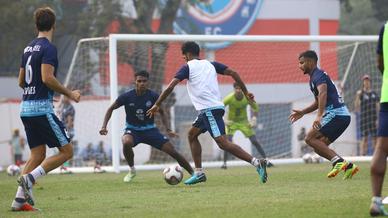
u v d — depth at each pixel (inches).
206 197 940.6
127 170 1801.2
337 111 1152.8
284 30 3540.8
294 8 3555.6
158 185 1194.6
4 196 1071.0
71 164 2165.4
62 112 1956.2
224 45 2517.2
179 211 780.0
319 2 3607.3
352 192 948.0
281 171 1514.5
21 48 3129.9
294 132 2832.2
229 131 1785.2
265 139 2866.6
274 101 2795.3
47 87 839.7
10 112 2933.1
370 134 2076.8
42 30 853.2
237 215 727.7
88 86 2230.6
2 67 3198.8
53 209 847.1
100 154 2208.4
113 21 3053.6
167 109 2142.0
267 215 721.0
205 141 2743.6
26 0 3065.9
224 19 3380.9
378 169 696.4
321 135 1159.0
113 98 1758.1
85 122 2252.7
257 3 3462.1
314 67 1141.7
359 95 2078.0
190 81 1122.0
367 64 2399.1
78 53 2116.1
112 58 1766.7
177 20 3280.0
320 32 3614.7
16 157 2637.8
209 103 1112.8
